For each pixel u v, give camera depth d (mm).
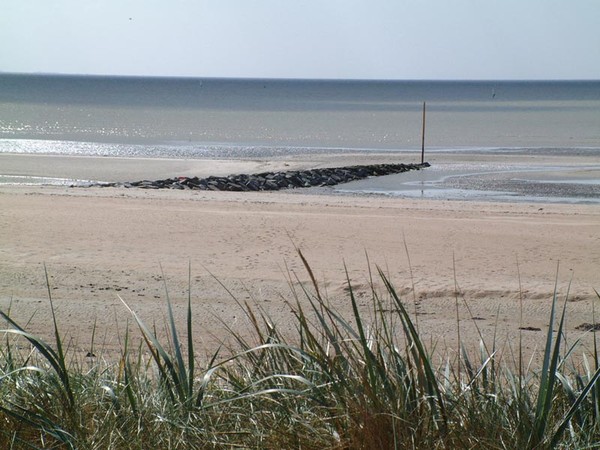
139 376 5102
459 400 4070
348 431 3748
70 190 26641
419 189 32250
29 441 4203
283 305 10523
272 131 67125
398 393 3912
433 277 12703
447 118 87250
